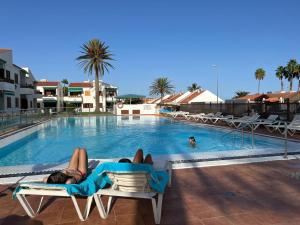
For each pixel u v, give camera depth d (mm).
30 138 17828
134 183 4234
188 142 15719
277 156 8484
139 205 4809
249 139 14656
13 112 18109
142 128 23172
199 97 53094
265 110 19812
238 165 7457
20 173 6773
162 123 27203
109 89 69188
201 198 5062
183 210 4555
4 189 5660
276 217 4254
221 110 27125
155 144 15375
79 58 45688
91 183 4305
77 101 63188
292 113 17172
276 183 5867
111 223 4145
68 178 4441
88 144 15648
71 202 4949
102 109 58781
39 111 26328
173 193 5332
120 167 4172
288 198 5012
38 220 4273
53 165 7613
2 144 12945
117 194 4180
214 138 16609
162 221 4180
